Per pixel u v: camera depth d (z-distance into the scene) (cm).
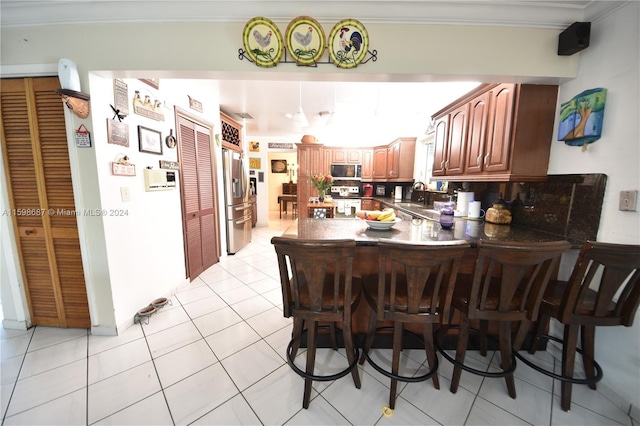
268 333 190
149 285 217
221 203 357
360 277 161
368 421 123
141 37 152
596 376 129
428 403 133
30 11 148
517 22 150
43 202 171
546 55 154
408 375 153
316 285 114
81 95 151
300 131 530
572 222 159
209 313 217
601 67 142
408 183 489
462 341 136
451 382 140
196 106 285
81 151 162
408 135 461
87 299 183
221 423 121
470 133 223
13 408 125
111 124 172
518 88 170
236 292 259
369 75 158
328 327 175
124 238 188
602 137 141
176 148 251
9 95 162
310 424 121
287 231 177
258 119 425
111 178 175
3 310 185
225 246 370
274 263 348
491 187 244
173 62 153
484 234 171
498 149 187
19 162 169
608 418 126
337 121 394
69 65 146
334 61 151
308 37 148
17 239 178
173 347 172
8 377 144
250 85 272
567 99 164
